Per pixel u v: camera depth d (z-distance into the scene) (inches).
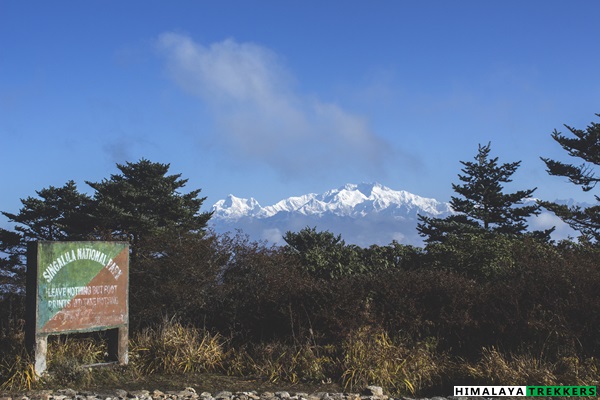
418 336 421.1
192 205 1576.0
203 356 415.8
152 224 1407.5
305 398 337.4
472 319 411.2
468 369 376.2
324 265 634.8
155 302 490.9
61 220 1519.4
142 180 1552.7
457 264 581.3
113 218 1385.3
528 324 384.5
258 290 475.8
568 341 377.7
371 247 741.9
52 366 392.2
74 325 389.7
